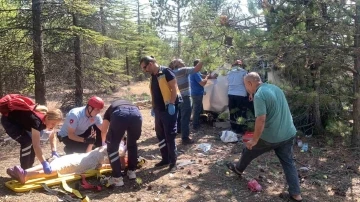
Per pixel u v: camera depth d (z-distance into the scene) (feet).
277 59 21.61
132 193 16.14
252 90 15.57
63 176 16.75
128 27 62.13
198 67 22.44
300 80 23.73
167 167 19.38
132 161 17.44
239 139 24.82
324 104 23.18
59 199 14.90
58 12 37.06
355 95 21.34
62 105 43.55
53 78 39.60
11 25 33.86
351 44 20.86
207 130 27.73
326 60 20.80
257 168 19.30
